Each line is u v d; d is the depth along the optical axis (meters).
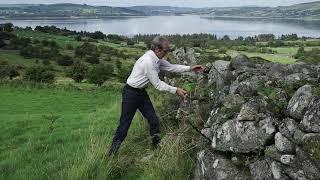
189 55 10.30
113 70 146.88
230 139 5.90
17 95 59.59
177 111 8.62
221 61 8.48
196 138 7.09
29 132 15.55
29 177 7.52
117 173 7.32
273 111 5.70
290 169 5.04
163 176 6.71
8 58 187.12
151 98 10.11
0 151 11.80
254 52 140.88
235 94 6.74
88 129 12.68
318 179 4.66
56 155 9.23
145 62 7.48
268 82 6.54
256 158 5.59
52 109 49.25
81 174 7.00
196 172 6.39
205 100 7.92
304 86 5.48
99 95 63.25
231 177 5.72
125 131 7.90
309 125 4.99
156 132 8.09
